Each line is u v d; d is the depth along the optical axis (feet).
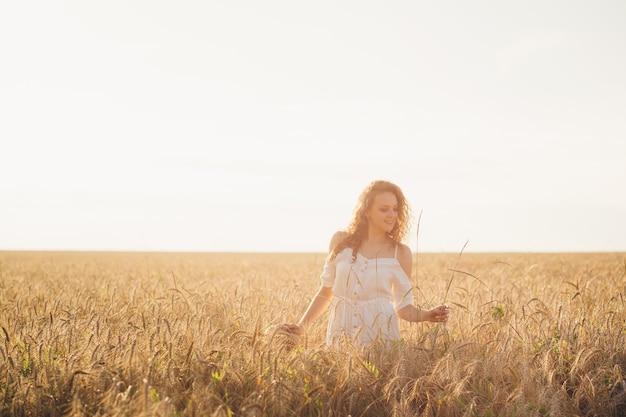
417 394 11.25
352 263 15.64
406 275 16.01
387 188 15.88
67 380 11.26
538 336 15.47
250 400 10.46
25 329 15.11
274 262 91.91
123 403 9.70
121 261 94.17
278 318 18.21
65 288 28.91
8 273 50.90
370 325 14.98
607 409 12.21
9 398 10.89
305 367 12.09
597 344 14.42
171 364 11.70
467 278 39.68
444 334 14.53
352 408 11.12
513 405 11.15
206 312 17.89
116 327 16.17
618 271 42.83
